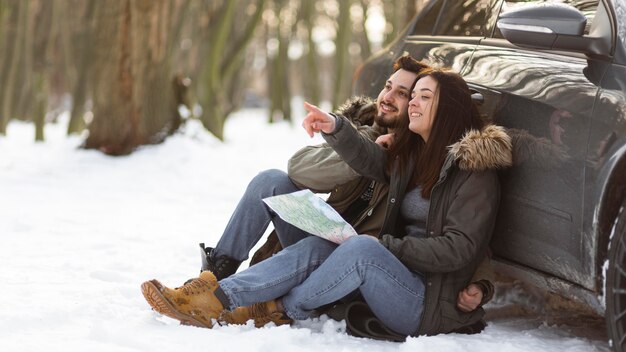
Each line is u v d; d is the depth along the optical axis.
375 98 6.97
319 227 5.12
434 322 5.08
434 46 6.68
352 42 42.69
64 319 5.29
